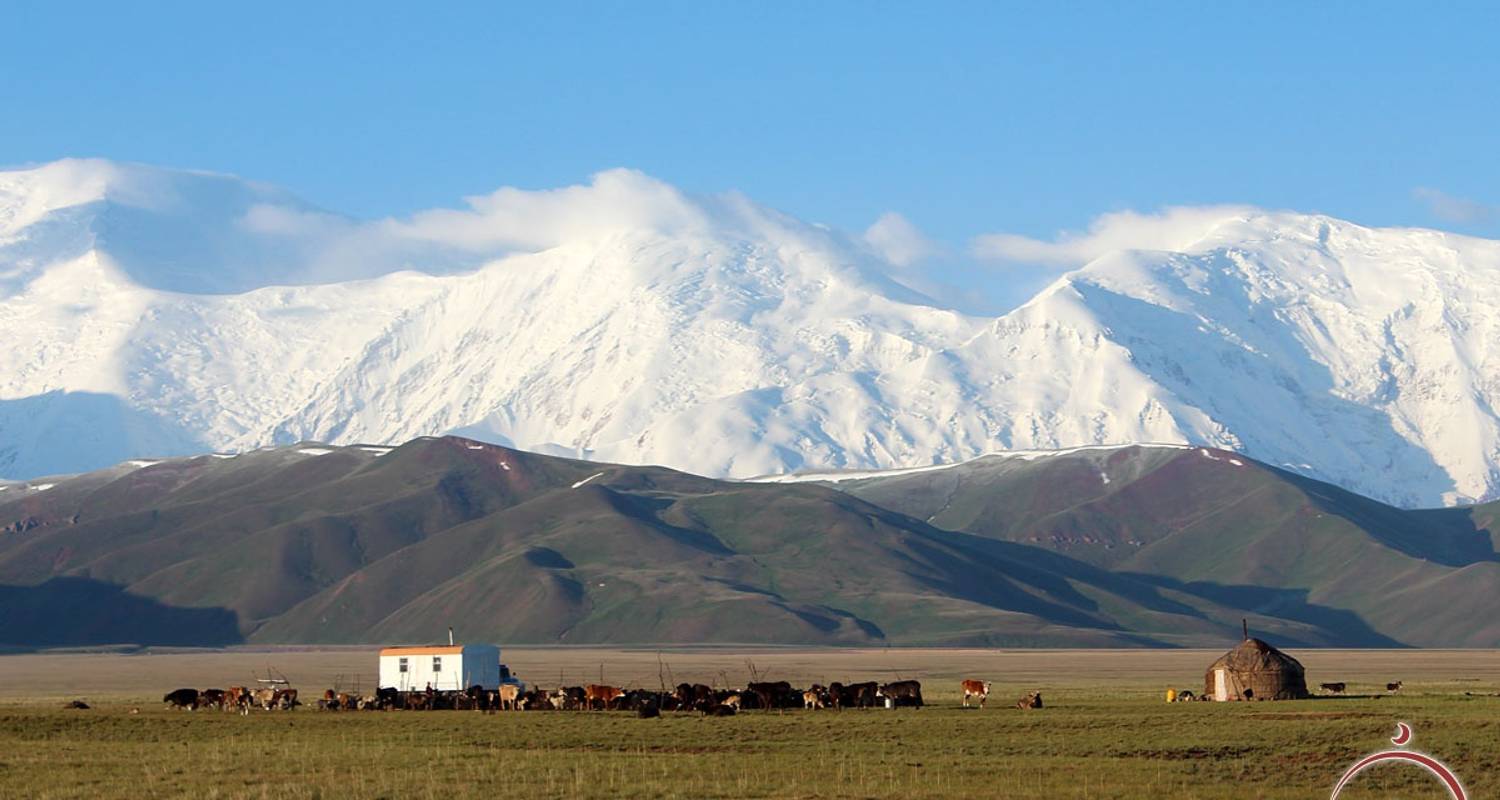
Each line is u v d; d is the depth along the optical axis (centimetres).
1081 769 17500
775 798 15112
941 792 15500
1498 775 17238
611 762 17825
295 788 15650
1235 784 16488
